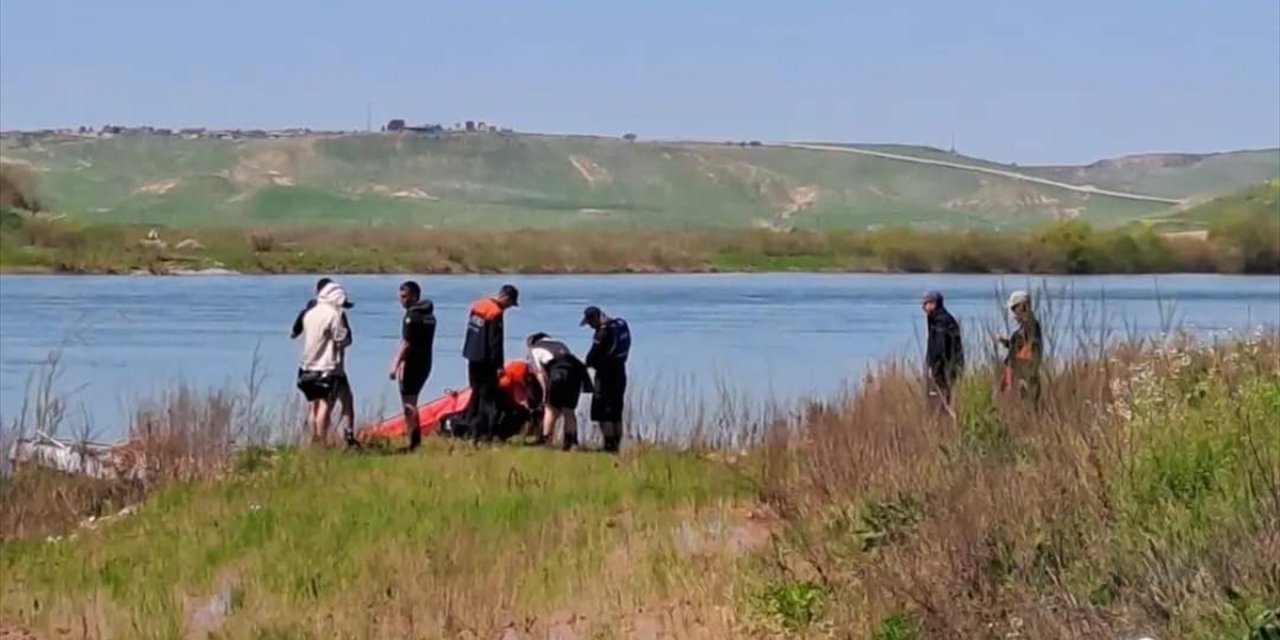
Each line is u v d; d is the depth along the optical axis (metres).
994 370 46.28
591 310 58.47
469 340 59.66
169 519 47.69
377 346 129.38
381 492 49.94
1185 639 27.78
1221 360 42.84
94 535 46.62
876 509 38.94
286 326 156.38
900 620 32.31
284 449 56.66
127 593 40.00
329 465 53.91
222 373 106.62
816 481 43.69
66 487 51.19
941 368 50.16
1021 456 38.69
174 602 38.97
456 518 46.16
